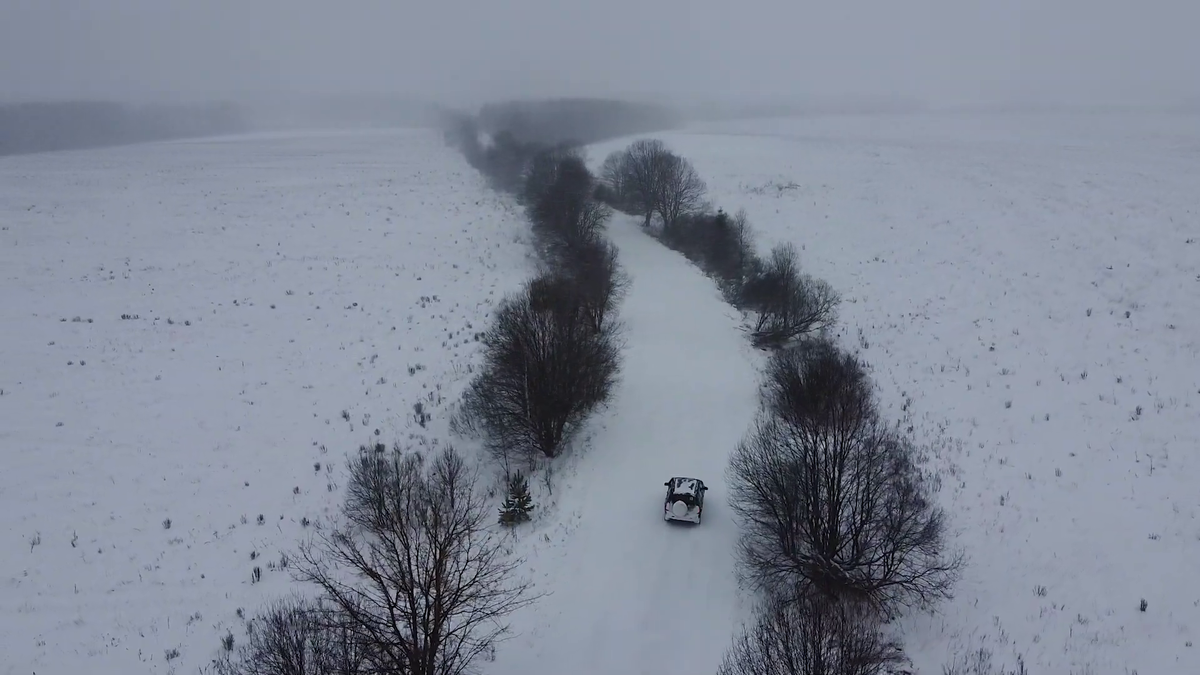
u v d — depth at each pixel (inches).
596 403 1053.2
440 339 1330.0
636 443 975.0
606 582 720.3
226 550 791.7
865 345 1263.5
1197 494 758.5
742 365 1208.2
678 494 797.2
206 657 634.8
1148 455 837.2
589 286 1349.7
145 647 650.2
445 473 815.1
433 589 605.9
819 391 887.7
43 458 957.8
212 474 933.8
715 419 1029.2
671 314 1435.8
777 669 499.5
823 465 698.2
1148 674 569.9
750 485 757.3
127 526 830.5
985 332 1222.3
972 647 623.2
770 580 698.2
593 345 1072.2
